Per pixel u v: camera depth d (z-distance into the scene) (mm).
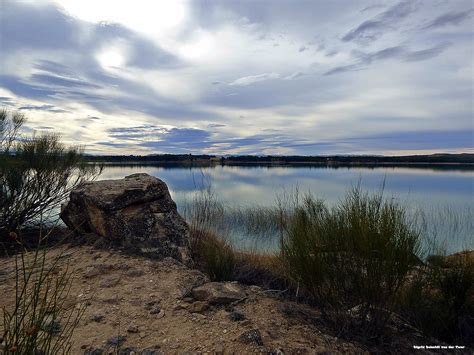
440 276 3346
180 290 3355
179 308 2914
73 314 2732
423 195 18547
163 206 5352
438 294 3322
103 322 2619
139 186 5270
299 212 3621
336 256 2770
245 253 6004
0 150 5582
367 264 2613
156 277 3750
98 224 4922
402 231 2666
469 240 7410
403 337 2891
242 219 10109
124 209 4949
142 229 4863
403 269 2580
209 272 4512
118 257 4332
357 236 2660
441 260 3623
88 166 7379
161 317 2738
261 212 10328
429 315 3107
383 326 2719
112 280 3551
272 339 2412
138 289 3361
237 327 2553
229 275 4531
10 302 2930
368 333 2709
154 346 2246
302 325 2777
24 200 5512
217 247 5301
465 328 3170
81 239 5125
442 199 16328
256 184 22750
